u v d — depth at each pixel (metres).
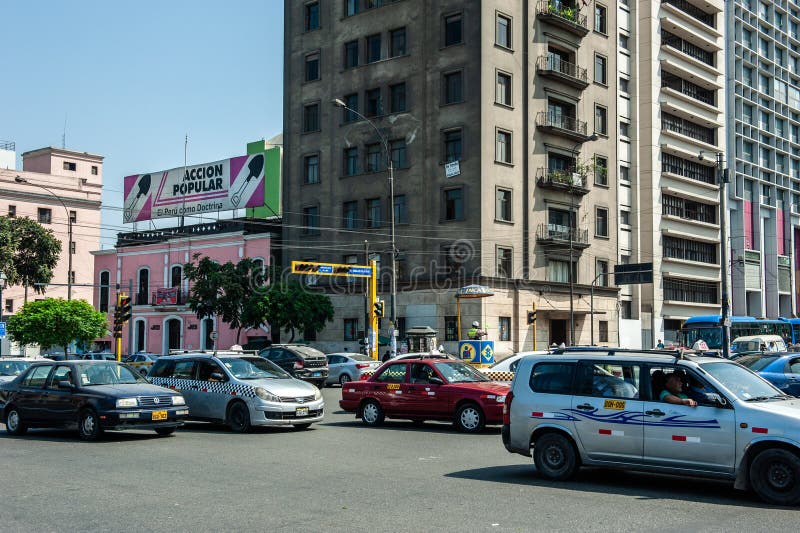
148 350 57.97
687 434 9.54
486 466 11.85
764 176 79.38
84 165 85.62
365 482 10.37
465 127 45.59
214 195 56.00
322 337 50.50
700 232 69.00
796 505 8.80
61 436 16.22
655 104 63.69
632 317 61.62
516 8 47.75
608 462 10.14
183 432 16.97
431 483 10.30
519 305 46.09
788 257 81.50
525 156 47.69
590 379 10.48
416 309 46.41
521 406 10.91
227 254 54.41
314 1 53.53
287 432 16.80
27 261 57.75
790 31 85.00
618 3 61.16
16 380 16.78
